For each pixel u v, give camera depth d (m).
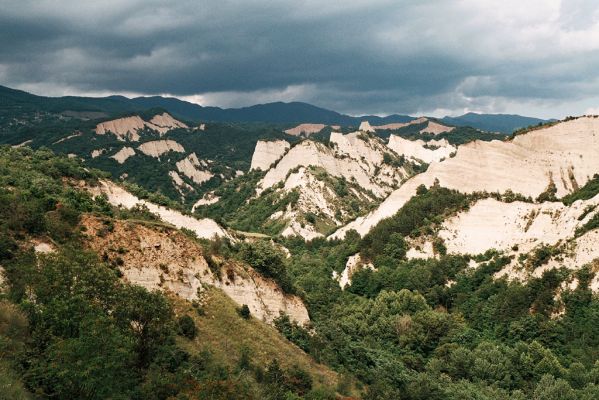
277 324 75.69
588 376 78.25
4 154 99.69
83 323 41.12
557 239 108.50
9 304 44.69
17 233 57.44
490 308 101.69
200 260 71.94
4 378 37.47
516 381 81.12
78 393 39.31
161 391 46.44
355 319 101.69
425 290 114.19
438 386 74.00
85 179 101.38
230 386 49.25
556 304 94.94
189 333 61.41
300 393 61.78
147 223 71.06
